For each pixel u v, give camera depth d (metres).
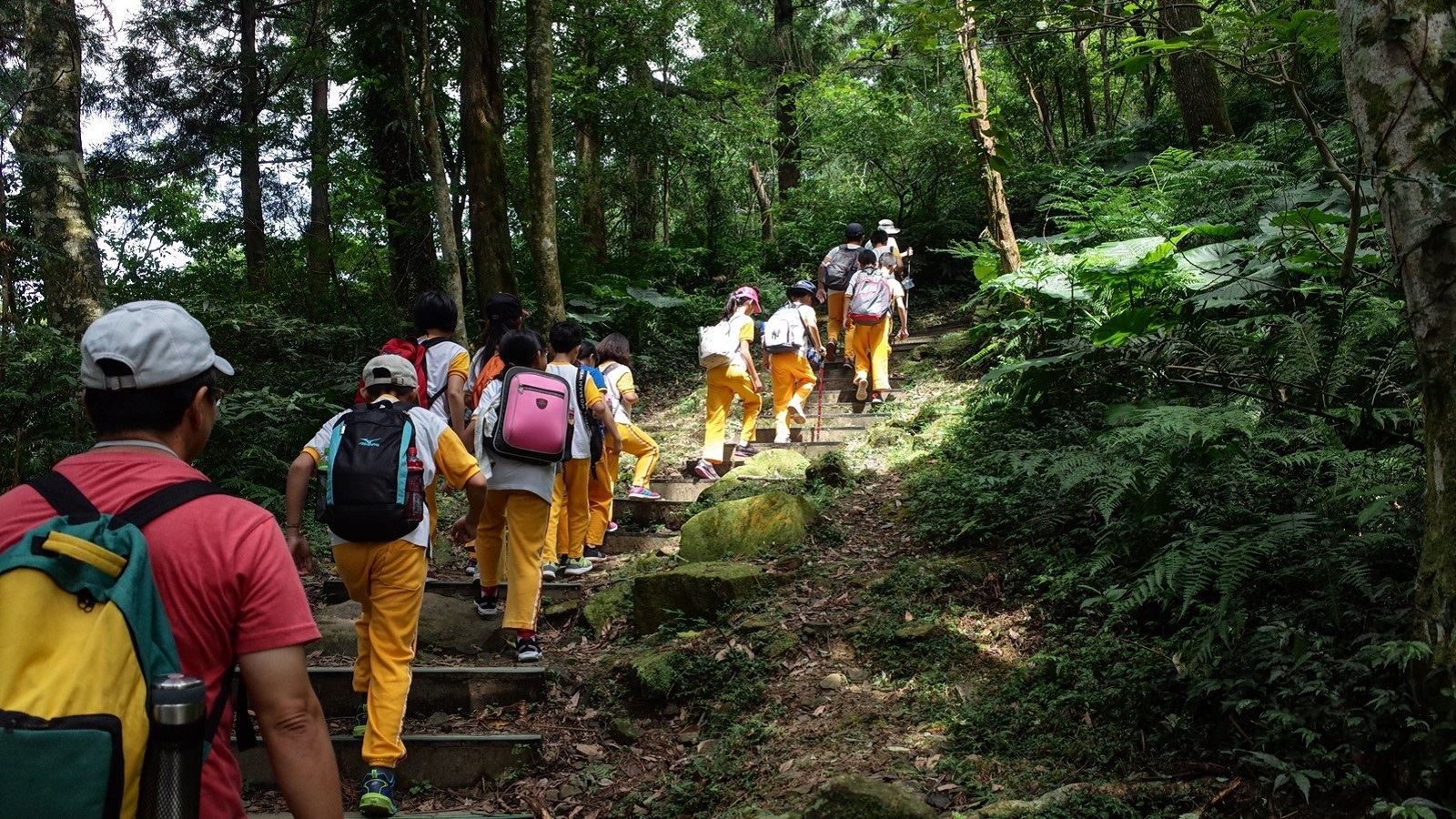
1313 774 3.01
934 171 16.27
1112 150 15.29
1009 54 16.83
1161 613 4.36
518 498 5.18
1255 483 4.39
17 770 1.27
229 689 1.60
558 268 12.04
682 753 4.38
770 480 7.90
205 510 1.60
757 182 23.39
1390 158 2.97
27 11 8.92
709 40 21.09
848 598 5.37
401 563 3.91
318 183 12.14
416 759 4.30
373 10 10.73
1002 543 5.64
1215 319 5.25
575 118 17.14
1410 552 3.78
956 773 3.62
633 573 6.55
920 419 8.68
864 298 9.96
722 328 8.60
